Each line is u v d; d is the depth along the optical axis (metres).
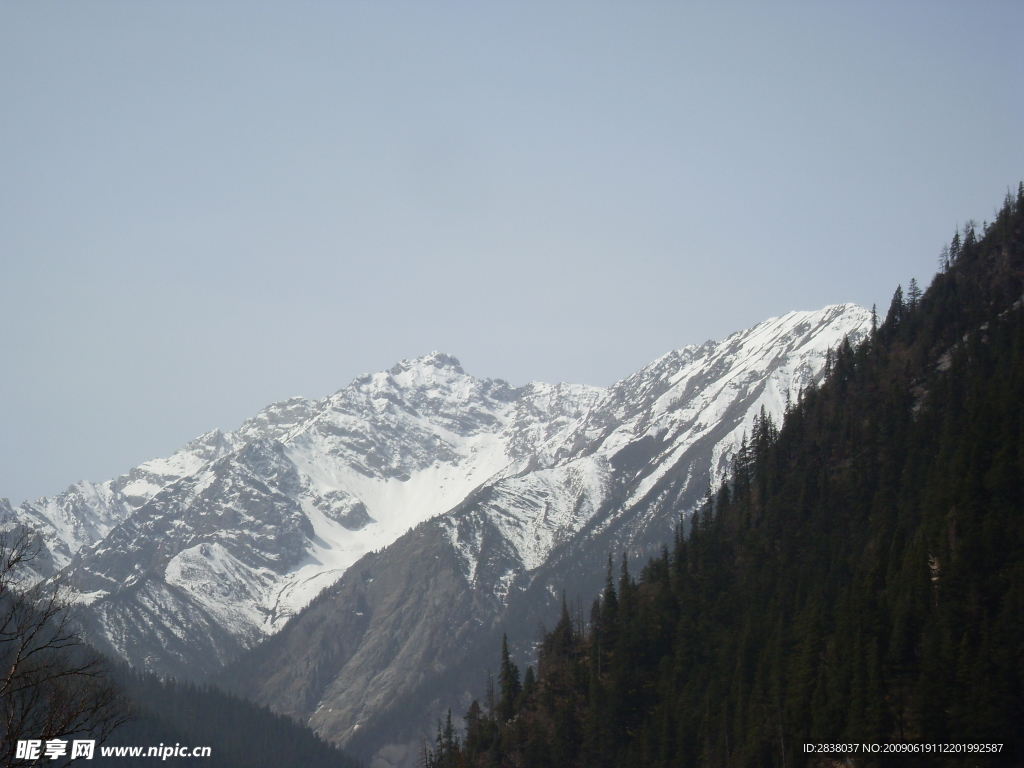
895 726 161.12
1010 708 151.62
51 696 55.53
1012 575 169.50
